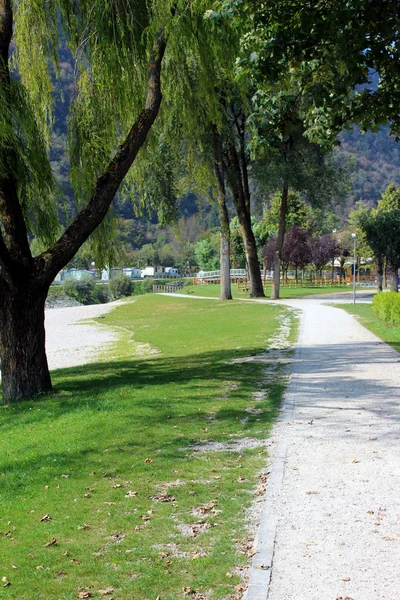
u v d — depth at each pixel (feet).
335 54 35.78
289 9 34.76
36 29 44.98
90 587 14.80
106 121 45.91
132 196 78.38
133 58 44.19
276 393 37.52
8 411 37.86
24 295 42.11
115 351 84.07
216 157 103.55
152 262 433.89
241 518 18.49
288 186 128.06
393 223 140.26
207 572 15.12
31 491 22.16
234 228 305.32
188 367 52.70
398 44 36.68
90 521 19.02
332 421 29.40
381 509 18.12
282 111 38.68
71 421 32.99
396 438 25.79
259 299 155.02
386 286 225.56
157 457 25.38
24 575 15.66
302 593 13.57
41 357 43.27
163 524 18.45
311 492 19.80
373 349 55.93
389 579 14.03
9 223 41.11
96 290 325.21
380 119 39.68
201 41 46.60
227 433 28.91
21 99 40.65
